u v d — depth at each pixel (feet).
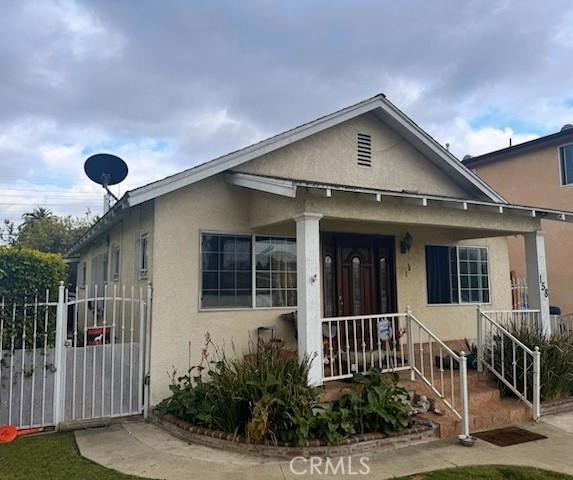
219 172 25.96
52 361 21.95
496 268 38.86
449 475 16.15
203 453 18.42
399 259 33.78
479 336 27.25
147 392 23.89
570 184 50.11
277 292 28.04
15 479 15.71
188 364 25.02
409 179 34.04
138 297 27.53
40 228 128.47
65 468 16.76
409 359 24.85
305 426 18.28
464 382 20.63
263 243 27.94
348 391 21.56
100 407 22.77
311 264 22.29
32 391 21.36
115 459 17.74
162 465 17.11
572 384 26.11
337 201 23.39
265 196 25.85
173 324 24.88
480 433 21.25
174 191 25.62
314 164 30.09
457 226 27.81
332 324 30.01
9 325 21.44
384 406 20.12
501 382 25.67
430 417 21.54
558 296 50.72
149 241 25.72
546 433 21.27
